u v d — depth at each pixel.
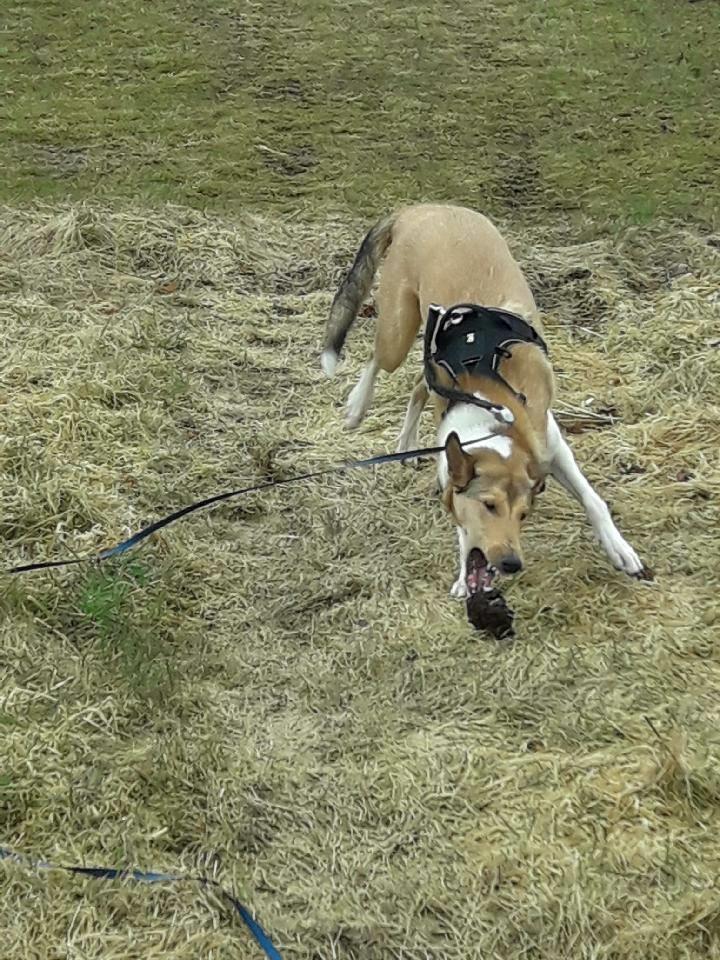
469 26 10.82
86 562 4.48
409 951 3.14
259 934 3.16
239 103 9.34
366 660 4.11
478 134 8.80
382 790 3.62
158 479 5.05
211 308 6.43
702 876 3.29
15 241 7.01
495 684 4.00
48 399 5.45
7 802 3.55
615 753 3.71
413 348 6.02
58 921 3.21
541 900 3.25
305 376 5.89
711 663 4.06
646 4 11.20
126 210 7.30
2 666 4.05
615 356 5.93
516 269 4.87
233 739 3.82
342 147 8.60
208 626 4.30
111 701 3.90
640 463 5.11
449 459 4.02
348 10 11.17
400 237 5.10
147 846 3.44
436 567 4.58
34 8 11.12
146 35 10.59
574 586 4.42
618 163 8.28
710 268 6.65
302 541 4.73
